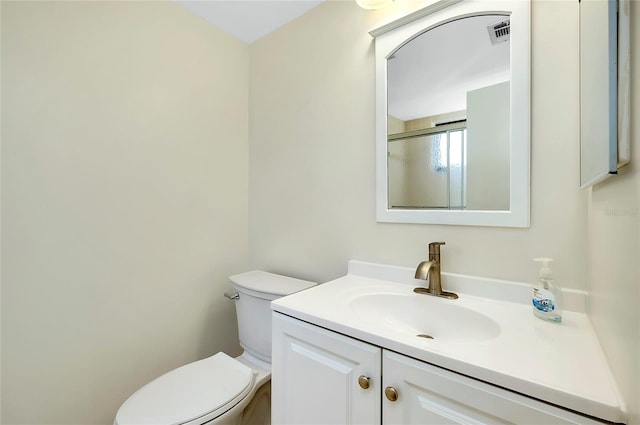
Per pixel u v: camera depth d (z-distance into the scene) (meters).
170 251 1.40
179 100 1.43
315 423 0.79
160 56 1.36
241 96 1.73
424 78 1.08
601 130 0.50
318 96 1.41
